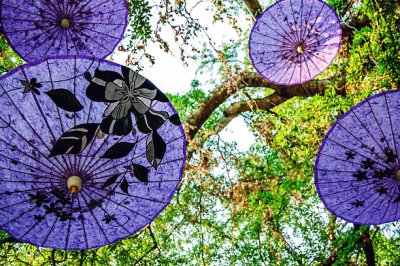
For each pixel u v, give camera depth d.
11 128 3.71
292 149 8.73
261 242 8.87
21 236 4.11
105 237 4.30
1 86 3.58
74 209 4.11
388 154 4.86
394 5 7.26
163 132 4.02
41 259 7.80
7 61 7.98
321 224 8.95
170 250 9.22
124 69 3.75
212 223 9.70
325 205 5.13
